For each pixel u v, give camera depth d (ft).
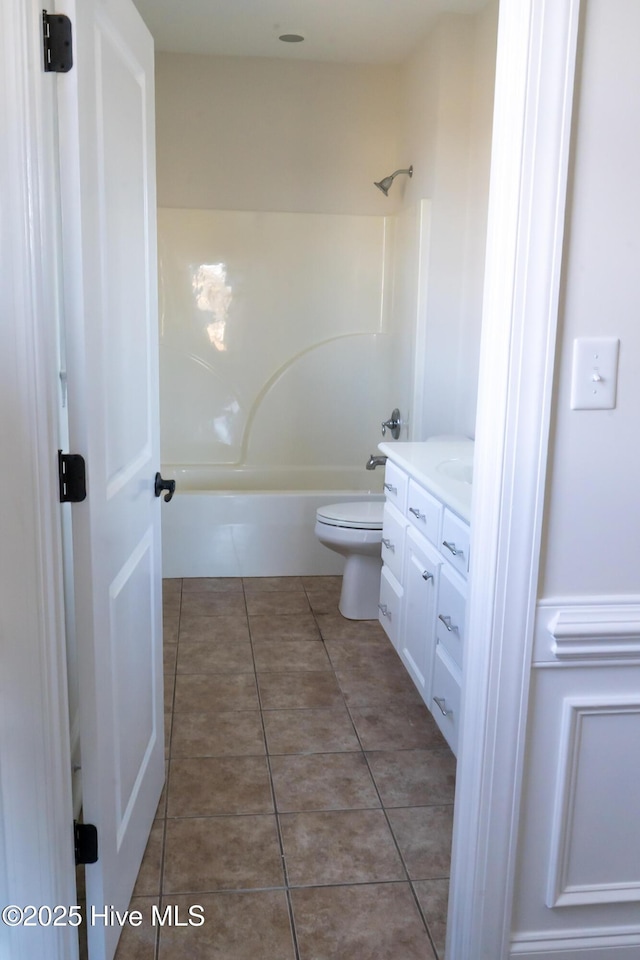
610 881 5.24
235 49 13.56
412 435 13.23
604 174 4.37
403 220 14.01
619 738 5.04
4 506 4.20
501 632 4.74
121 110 5.34
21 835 4.55
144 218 6.19
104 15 4.80
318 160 14.52
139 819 6.28
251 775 7.68
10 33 3.82
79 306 4.39
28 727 4.43
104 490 4.92
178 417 15.11
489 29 11.00
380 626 11.42
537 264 4.37
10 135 3.90
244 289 14.85
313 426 15.38
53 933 4.69
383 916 5.93
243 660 10.19
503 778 4.94
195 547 13.05
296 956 5.53
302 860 6.51
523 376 4.48
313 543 13.26
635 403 4.64
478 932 5.14
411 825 7.00
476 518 4.86
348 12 11.66
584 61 4.25
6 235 3.99
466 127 11.82
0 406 4.13
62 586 4.60
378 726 8.66
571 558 4.77
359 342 15.19
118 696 5.46
